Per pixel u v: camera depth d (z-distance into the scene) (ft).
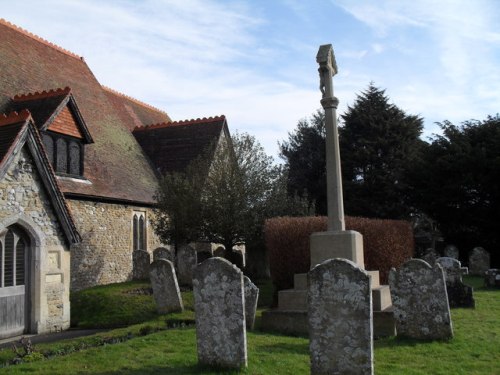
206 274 24.03
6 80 60.64
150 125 92.68
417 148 103.65
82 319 45.37
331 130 36.24
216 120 89.15
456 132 93.50
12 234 38.63
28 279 39.70
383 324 31.37
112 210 65.87
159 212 65.51
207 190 61.16
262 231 60.80
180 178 62.90
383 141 109.40
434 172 90.84
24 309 39.29
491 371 23.38
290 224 46.78
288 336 32.14
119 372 23.11
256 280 64.69
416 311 29.30
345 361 21.01
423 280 29.22
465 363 24.54
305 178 122.42
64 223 42.73
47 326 40.40
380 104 114.42
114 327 42.09
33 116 55.52
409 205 100.99
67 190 57.16
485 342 28.35
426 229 103.09
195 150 85.05
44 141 55.16
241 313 23.27
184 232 61.72
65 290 42.73
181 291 50.34
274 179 63.87
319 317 21.50
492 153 86.33
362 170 113.60
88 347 30.17
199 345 23.94
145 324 35.94
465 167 86.53
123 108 95.14
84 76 81.66
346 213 106.42
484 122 94.79
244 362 23.16
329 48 37.09
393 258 48.21
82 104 74.95
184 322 36.68
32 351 28.14
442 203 88.69
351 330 21.02
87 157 66.69
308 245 45.98
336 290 21.31
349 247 34.24
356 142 112.98
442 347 27.37
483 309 39.81
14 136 38.47
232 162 62.54
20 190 38.83
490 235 85.25
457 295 40.88
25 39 71.51
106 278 63.87
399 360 25.21
